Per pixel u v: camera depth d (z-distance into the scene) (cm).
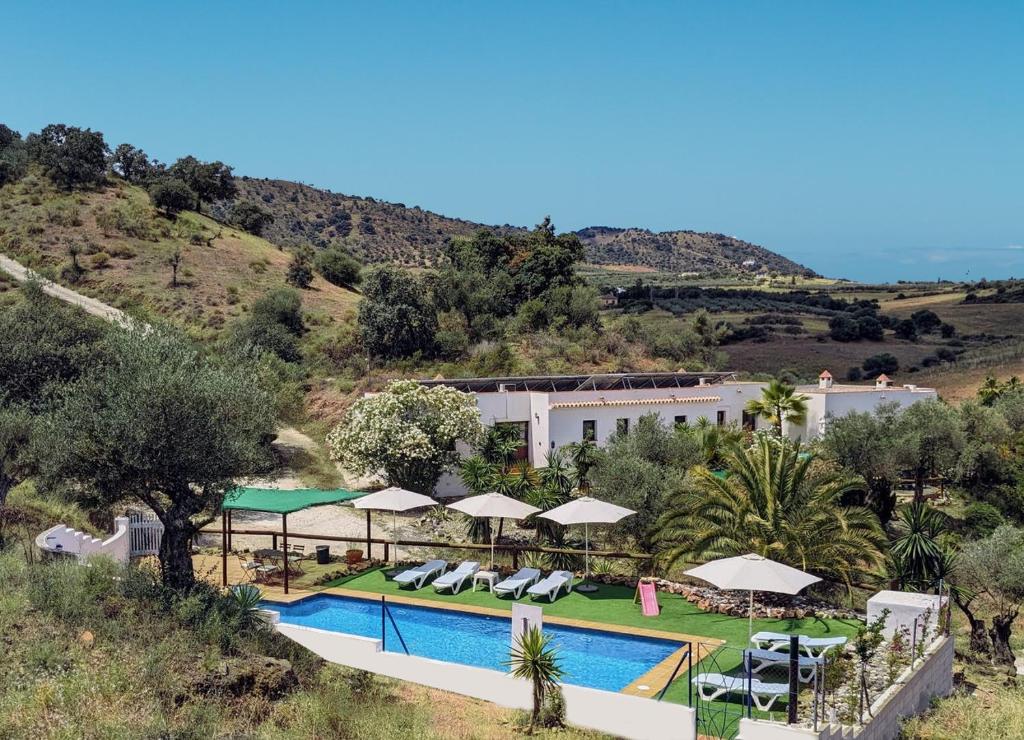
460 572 2545
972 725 1636
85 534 2438
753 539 2362
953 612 2952
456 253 9162
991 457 4438
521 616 1742
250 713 1430
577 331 7588
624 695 1518
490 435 3772
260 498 2531
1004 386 6681
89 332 3594
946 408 4253
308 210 19300
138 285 7669
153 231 9231
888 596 1989
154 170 11838
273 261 9431
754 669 1658
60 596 1628
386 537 3269
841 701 1533
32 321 3506
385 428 3569
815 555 2330
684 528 2481
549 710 1581
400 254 17800
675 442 3616
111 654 1473
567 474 3356
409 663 1786
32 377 3222
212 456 1809
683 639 1989
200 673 1461
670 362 7419
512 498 2945
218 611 1709
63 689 1320
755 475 2484
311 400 5156
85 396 1806
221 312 7262
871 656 1577
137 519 2625
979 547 2662
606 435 4194
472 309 7462
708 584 2461
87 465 1762
